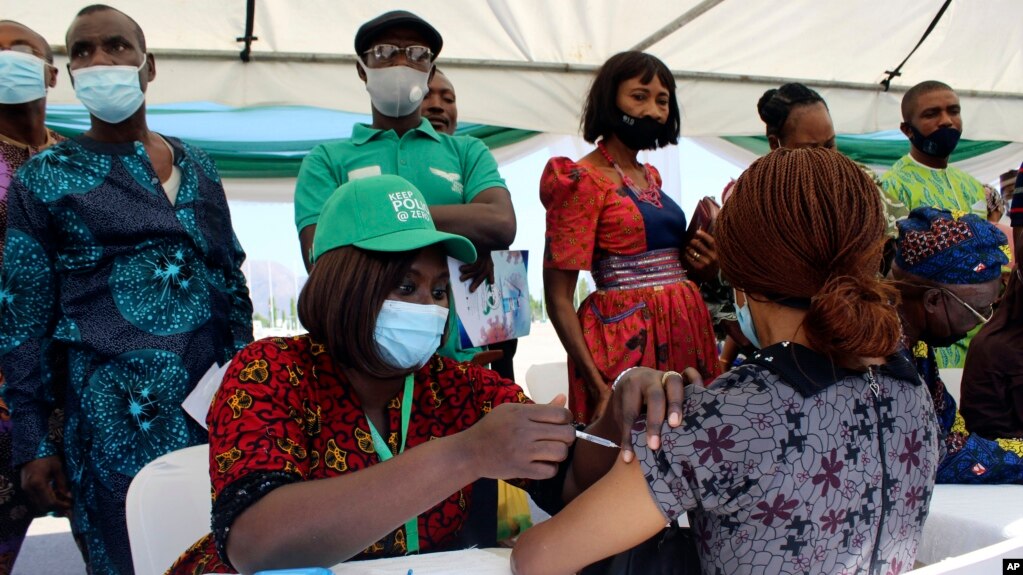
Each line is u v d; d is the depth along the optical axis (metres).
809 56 4.61
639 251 2.44
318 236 1.28
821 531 0.97
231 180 4.39
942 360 3.21
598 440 1.02
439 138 2.54
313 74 3.71
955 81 5.12
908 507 1.04
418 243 1.20
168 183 2.25
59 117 3.97
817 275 0.99
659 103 2.51
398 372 1.27
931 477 1.07
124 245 2.07
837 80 4.85
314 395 1.30
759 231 1.01
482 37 3.92
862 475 0.98
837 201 0.97
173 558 1.45
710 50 4.42
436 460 1.01
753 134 4.70
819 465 0.96
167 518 1.46
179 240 2.15
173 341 2.08
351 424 1.32
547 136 4.91
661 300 2.40
